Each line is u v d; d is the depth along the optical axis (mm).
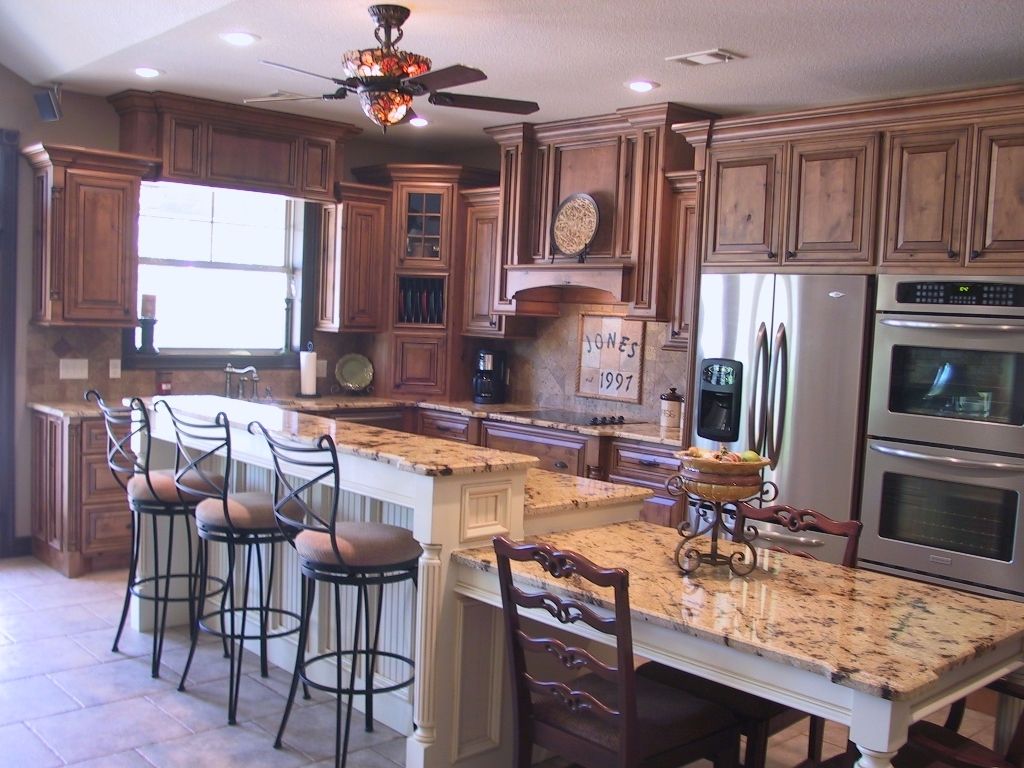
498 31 3898
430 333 6504
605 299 6051
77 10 4273
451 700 2973
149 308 5887
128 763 3127
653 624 2256
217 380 6238
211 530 3541
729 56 4078
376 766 3170
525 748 2494
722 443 4547
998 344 3664
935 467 3838
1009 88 3609
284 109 5734
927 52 3893
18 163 5398
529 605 2381
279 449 3332
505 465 2941
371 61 3482
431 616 2891
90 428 5191
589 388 6172
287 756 3221
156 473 4055
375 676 3537
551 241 5766
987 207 3707
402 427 6461
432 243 6488
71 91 5484
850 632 2156
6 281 5391
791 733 3582
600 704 2262
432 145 6820
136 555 4109
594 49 4086
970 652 2043
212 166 5641
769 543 4285
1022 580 3619
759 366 4375
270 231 6496
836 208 4145
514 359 6641
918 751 2318
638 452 5152
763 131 4383
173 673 3900
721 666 2152
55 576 5227
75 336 5641
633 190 5324
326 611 3750
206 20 3980
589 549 2861
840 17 3502
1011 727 2486
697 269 4668
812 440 4223
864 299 4055
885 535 4012
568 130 5609
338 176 6258
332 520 2975
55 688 3699
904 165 3938
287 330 6641
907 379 3953
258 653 4160
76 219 5234
